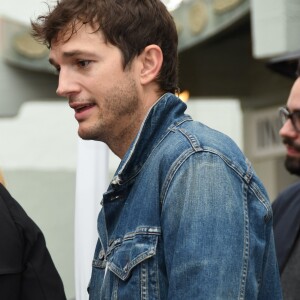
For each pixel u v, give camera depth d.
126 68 3.07
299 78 4.71
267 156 11.11
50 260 3.75
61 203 13.23
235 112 12.88
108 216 3.12
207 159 2.83
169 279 2.78
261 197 2.93
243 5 8.83
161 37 3.15
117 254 2.95
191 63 11.15
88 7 3.04
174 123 3.04
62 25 3.06
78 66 3.06
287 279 4.34
